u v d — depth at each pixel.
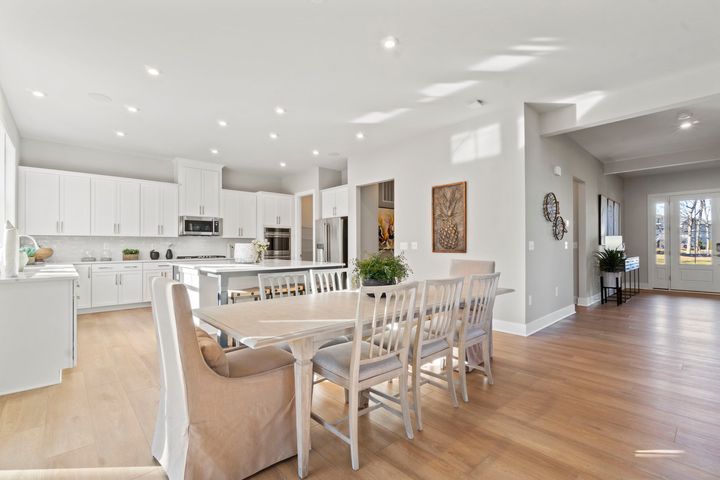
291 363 1.81
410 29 2.58
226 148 5.79
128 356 3.33
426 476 1.66
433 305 2.11
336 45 2.79
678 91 3.34
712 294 7.08
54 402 2.36
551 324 4.62
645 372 2.94
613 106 3.74
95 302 5.30
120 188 5.74
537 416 2.22
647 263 7.98
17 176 4.86
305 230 7.93
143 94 3.70
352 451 1.70
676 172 7.64
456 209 4.63
